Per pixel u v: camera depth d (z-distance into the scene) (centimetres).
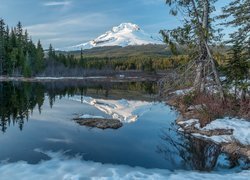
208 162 1168
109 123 1878
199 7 2047
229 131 1487
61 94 4153
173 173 1024
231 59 2067
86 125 1877
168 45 1978
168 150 1335
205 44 1939
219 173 1027
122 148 1357
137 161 1170
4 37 8319
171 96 2986
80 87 5734
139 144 1437
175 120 2072
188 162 1166
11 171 1006
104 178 952
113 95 4144
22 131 1666
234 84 2012
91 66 11088
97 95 4128
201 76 2038
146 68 10131
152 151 1318
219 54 1964
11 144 1377
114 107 2877
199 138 1545
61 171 1017
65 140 1479
